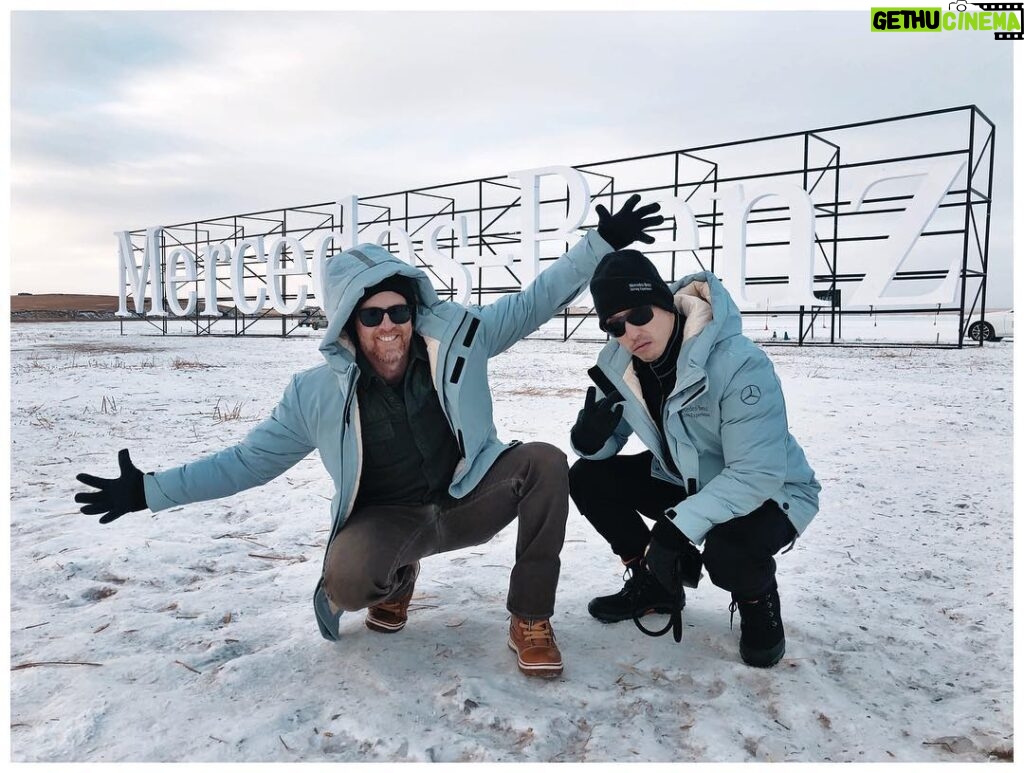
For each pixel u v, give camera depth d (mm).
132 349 21312
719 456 2369
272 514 4180
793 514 2268
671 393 2248
